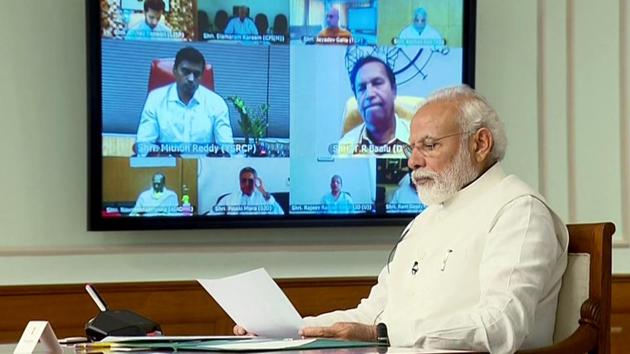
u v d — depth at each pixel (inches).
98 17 145.6
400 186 156.6
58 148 150.2
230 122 151.3
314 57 154.2
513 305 83.4
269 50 152.6
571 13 164.6
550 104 164.4
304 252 156.9
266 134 152.5
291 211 153.5
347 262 158.2
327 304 155.4
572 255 91.9
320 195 154.3
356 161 155.4
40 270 148.6
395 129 156.5
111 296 149.0
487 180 97.1
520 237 88.0
